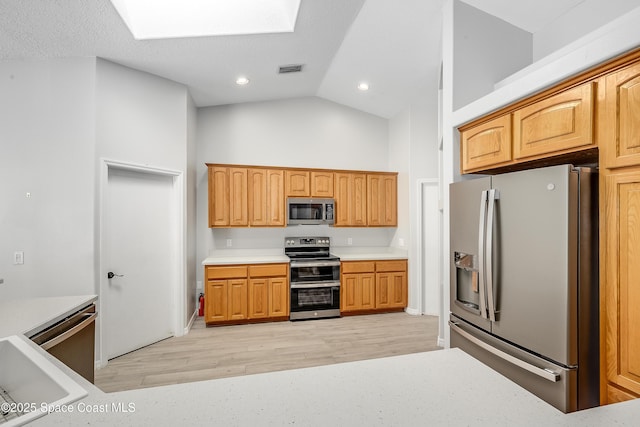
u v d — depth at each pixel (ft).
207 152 14.71
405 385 3.17
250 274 13.20
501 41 8.63
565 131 5.27
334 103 16.35
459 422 2.58
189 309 12.93
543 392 5.19
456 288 7.32
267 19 9.29
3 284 8.68
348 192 15.24
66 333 5.50
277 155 15.56
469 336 6.66
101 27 8.04
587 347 4.93
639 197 4.30
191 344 11.12
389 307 14.75
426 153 14.64
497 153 6.67
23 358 3.88
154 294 11.25
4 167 8.66
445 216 8.38
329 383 3.21
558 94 5.41
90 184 9.07
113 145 9.68
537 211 5.24
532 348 5.31
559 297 4.91
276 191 14.28
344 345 11.09
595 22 7.26
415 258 14.76
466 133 7.66
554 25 8.33
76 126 9.05
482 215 6.14
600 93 4.80
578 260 4.87
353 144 16.60
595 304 4.99
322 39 9.96
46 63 8.96
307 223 14.53
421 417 2.64
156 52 9.52
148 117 10.80
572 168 4.85
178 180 11.84
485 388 3.13
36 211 8.80
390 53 11.39
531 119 5.91
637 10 5.58
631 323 4.38
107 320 9.64
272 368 9.36
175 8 8.92
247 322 13.37
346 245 16.30
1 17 7.33
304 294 13.88
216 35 9.12
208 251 14.58
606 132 4.70
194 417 2.64
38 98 8.87
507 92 6.31
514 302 5.64
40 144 8.84
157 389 3.12
